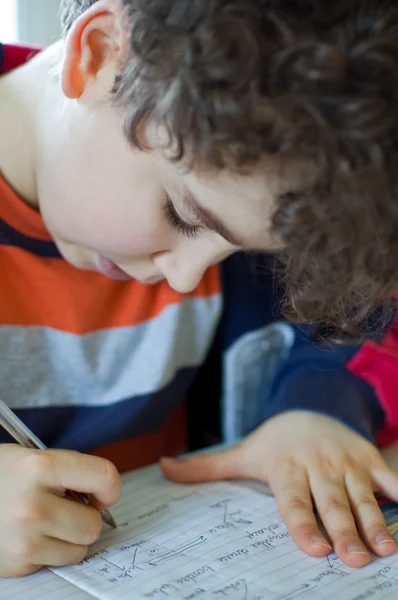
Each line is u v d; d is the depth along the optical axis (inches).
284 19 13.0
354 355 27.4
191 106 13.9
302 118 13.0
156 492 21.9
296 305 18.2
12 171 23.7
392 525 19.7
